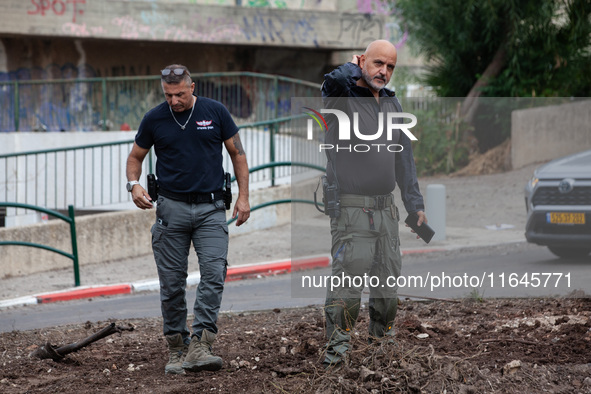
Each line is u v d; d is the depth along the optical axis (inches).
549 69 1000.2
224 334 332.8
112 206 891.4
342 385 232.4
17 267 600.1
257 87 1100.5
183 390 249.4
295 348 289.1
